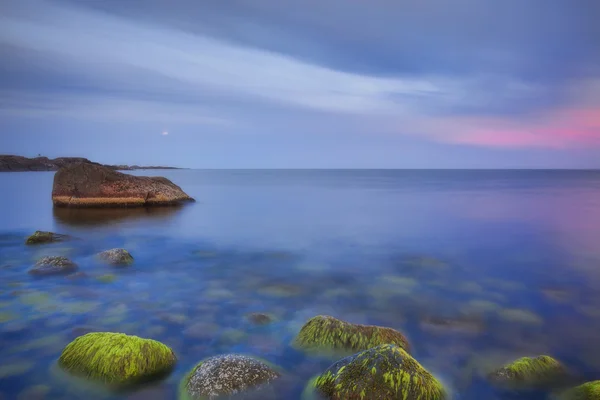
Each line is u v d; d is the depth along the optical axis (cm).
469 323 886
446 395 589
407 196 4934
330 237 2019
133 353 641
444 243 1847
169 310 948
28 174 9781
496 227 2322
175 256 1562
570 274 1298
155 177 3381
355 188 6950
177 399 586
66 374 640
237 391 573
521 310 966
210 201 4119
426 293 1102
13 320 870
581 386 598
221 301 1020
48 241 1730
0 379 639
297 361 701
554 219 2655
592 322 895
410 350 748
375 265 1427
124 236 1980
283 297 1060
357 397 533
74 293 1054
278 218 2747
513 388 627
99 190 2850
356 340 728
